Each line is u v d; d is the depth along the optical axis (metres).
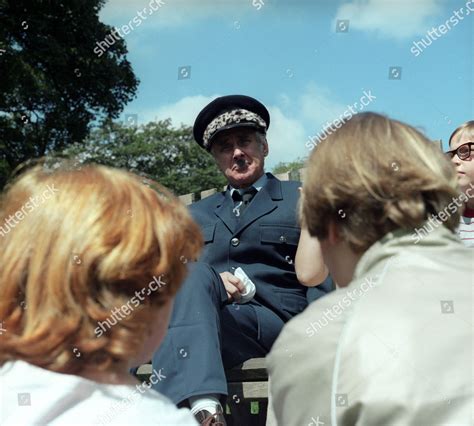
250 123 3.38
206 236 3.30
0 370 1.15
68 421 1.10
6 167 19.88
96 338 1.11
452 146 3.24
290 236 3.21
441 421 1.13
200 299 2.61
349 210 1.34
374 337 1.21
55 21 21.48
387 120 1.40
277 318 3.00
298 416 1.25
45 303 1.10
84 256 1.11
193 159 35.81
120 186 1.23
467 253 1.33
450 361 1.17
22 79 20.38
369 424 1.15
